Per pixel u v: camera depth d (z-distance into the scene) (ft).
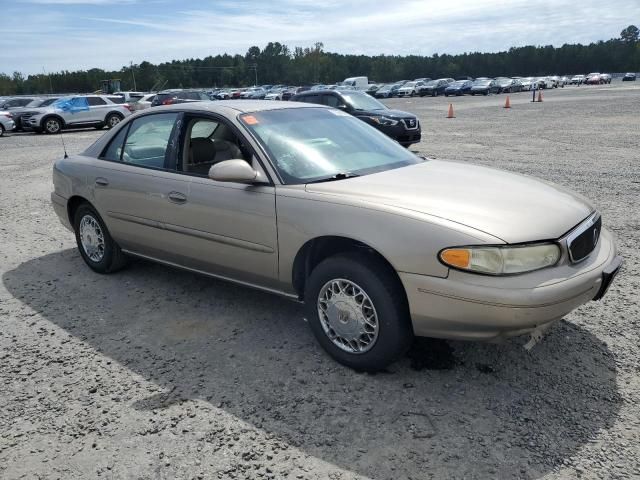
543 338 11.94
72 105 80.33
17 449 9.00
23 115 80.07
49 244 20.67
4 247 20.43
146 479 8.20
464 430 9.04
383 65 447.42
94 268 17.07
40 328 13.42
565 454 8.39
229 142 14.03
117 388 10.66
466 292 9.08
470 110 96.89
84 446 9.00
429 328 9.74
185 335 12.75
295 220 11.02
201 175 13.12
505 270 9.06
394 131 43.29
